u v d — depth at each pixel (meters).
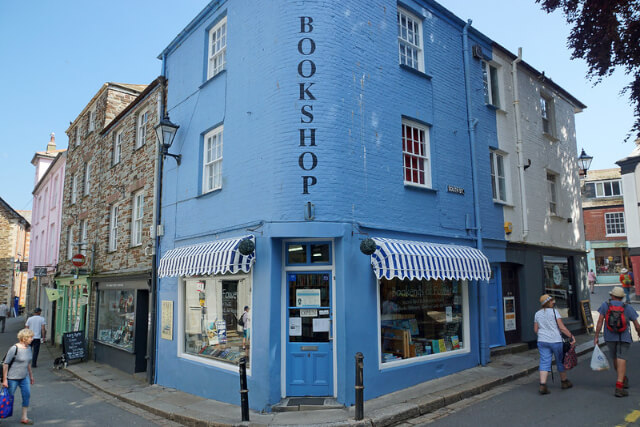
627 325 7.49
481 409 7.21
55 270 21.91
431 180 9.94
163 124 10.79
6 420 8.13
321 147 7.94
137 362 12.66
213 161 10.12
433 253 8.54
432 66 10.52
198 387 9.33
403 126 9.70
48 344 21.42
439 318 9.69
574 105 16.97
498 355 11.08
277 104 8.23
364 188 8.36
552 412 6.74
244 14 9.41
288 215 7.79
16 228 33.56
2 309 25.89
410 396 7.77
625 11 8.40
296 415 7.02
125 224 14.08
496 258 11.41
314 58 8.22
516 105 13.15
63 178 22.84
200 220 10.09
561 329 7.94
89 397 10.22
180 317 10.41
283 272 8.05
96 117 18.52
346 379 7.40
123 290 14.12
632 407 6.72
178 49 12.12
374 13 9.24
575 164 16.41
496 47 12.84
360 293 7.91
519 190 12.74
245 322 8.48
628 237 23.14
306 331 7.91
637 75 8.95
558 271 14.34
